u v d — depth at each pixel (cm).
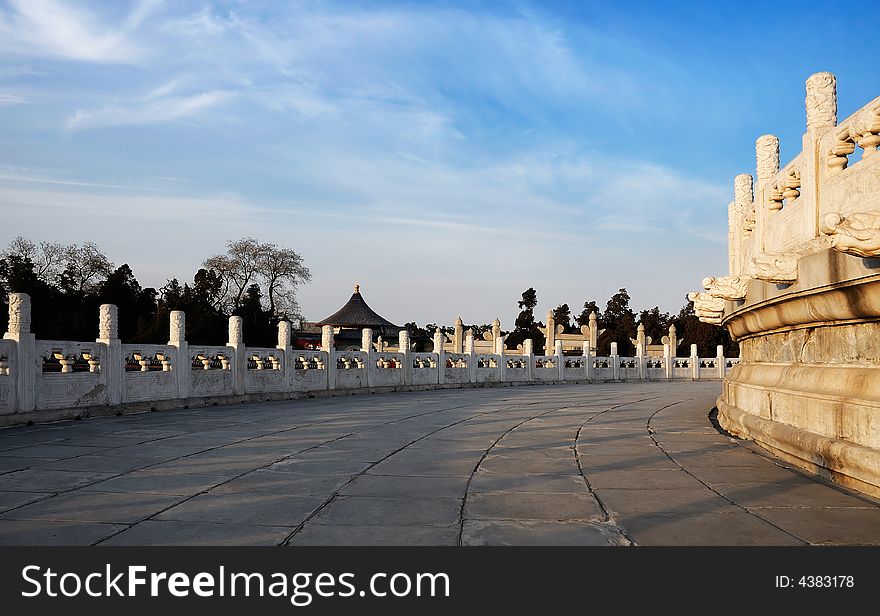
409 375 2475
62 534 488
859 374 657
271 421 1255
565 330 8444
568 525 513
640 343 3897
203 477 695
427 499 599
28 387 1162
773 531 495
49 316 4688
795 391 783
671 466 771
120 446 912
